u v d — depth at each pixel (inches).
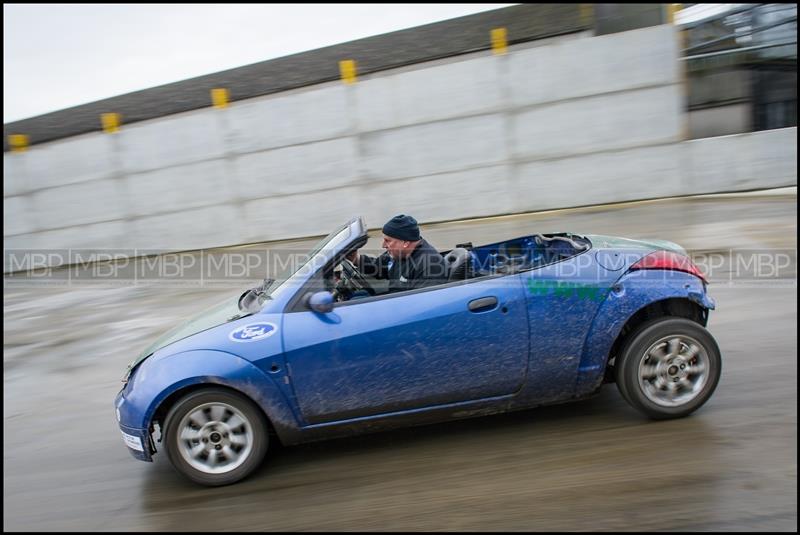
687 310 145.3
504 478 123.6
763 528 101.0
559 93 426.0
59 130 547.8
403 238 143.9
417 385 133.3
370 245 398.0
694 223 346.6
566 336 135.3
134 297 352.5
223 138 459.8
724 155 418.3
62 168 484.1
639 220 373.7
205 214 473.1
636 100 421.4
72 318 320.5
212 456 131.8
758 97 517.7
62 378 224.7
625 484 116.8
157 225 480.4
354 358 130.6
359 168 450.0
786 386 150.4
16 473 151.0
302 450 145.8
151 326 281.7
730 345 181.8
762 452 122.6
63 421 182.2
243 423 131.6
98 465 150.7
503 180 440.1
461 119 436.5
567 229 373.7
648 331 134.9
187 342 135.3
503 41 424.8
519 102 430.0
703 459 122.3
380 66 535.2
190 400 128.3
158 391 127.8
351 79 439.5
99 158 478.3
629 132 425.1
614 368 141.2
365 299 135.3
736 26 521.7
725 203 390.3
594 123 426.9
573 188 435.8
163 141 467.2
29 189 491.2
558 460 127.9
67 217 491.2
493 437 141.2
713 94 522.9
